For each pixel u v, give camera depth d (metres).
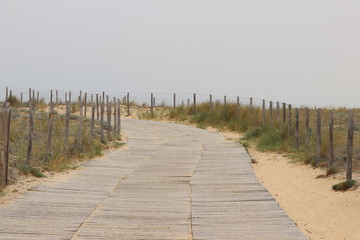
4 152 10.49
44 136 16.98
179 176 13.41
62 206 9.42
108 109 21.80
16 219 8.30
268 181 12.89
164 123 33.50
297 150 17.06
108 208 9.38
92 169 14.34
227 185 12.00
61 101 43.56
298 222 8.66
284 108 20.69
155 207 9.52
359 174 12.27
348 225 8.37
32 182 11.65
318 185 11.95
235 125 27.66
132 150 19.33
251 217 8.66
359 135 17.94
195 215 8.84
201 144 21.72
